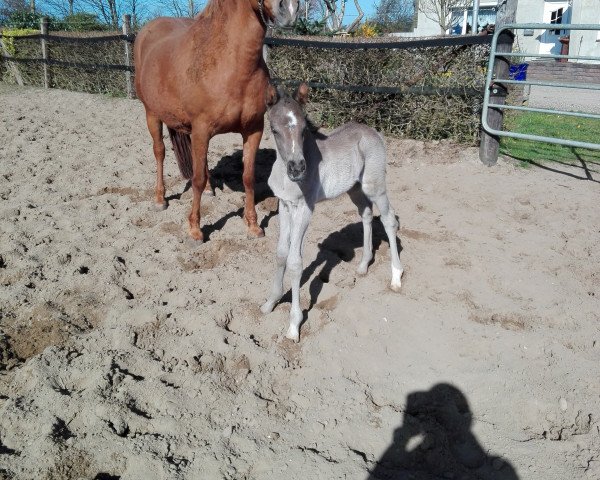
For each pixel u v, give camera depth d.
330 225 5.40
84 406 2.89
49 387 3.03
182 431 2.79
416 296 4.11
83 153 7.95
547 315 3.86
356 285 4.23
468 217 5.54
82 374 3.16
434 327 3.71
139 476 2.51
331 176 3.60
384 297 4.03
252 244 4.98
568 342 3.59
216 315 3.78
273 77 9.94
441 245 4.92
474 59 7.48
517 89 9.39
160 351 3.45
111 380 3.09
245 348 3.44
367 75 8.65
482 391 3.14
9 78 16.66
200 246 4.96
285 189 3.36
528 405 3.05
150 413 2.93
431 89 7.73
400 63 8.40
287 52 9.67
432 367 3.34
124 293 4.12
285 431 2.82
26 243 4.93
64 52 14.55
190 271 4.50
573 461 2.67
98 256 4.69
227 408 2.97
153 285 4.25
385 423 2.88
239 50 4.44
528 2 23.41
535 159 7.36
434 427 2.86
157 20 5.99
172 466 2.55
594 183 6.50
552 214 5.62
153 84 5.17
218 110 4.65
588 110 11.66
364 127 3.99
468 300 4.04
